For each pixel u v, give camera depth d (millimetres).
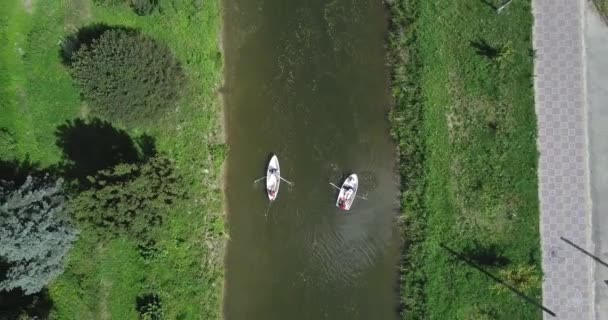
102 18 28031
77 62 25750
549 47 27250
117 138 27688
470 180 27203
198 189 28156
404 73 27844
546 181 26953
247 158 28828
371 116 28406
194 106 28328
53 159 27484
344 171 28344
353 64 28594
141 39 26562
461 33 27516
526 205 26922
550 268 26688
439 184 27266
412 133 27625
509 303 26688
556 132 27016
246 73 29062
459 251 27078
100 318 27016
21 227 23531
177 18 28297
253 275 28609
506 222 26969
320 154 28500
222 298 28609
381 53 28531
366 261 28156
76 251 27047
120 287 27203
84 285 27000
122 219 24453
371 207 28188
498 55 26922
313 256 28375
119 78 25641
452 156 27328
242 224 28719
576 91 27031
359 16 28656
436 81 27500
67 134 27641
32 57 27688
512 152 27078
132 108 26328
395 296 27922
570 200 26797
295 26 28922
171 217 27391
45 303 26500
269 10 29109
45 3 27953
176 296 27469
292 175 28547
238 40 29094
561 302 26531
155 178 24969
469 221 27109
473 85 27391
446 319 26844
